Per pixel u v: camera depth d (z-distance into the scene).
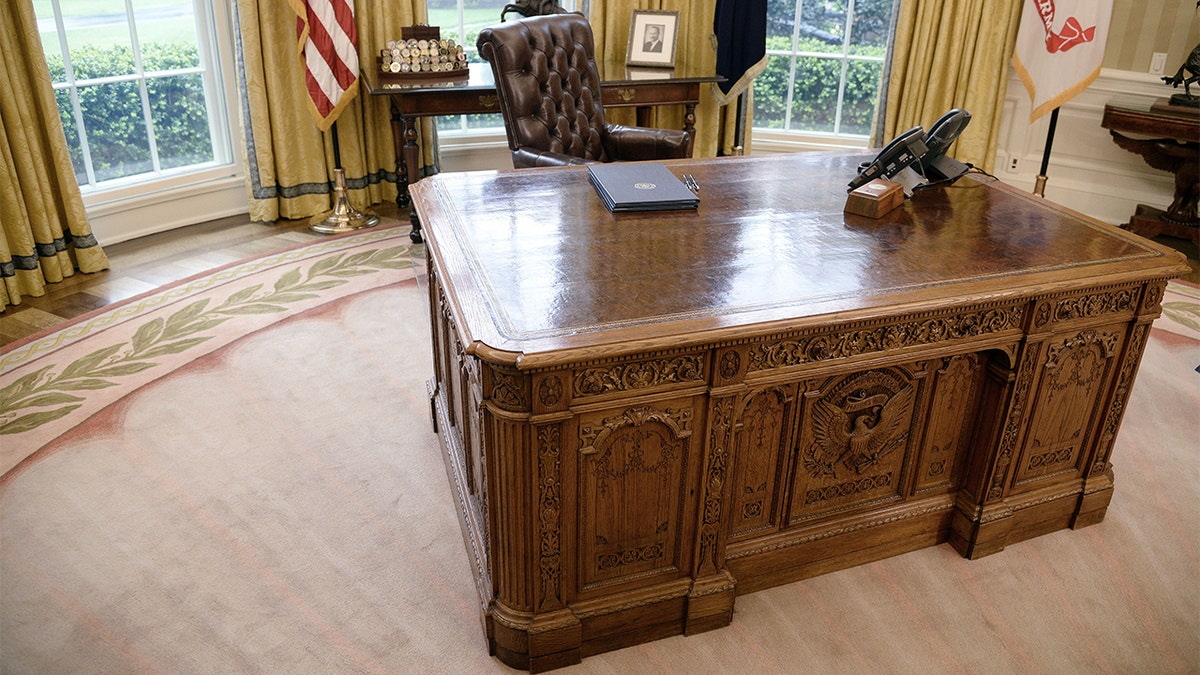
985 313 1.95
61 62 3.81
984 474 2.21
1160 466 2.68
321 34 4.07
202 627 2.03
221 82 4.40
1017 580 2.22
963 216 2.40
